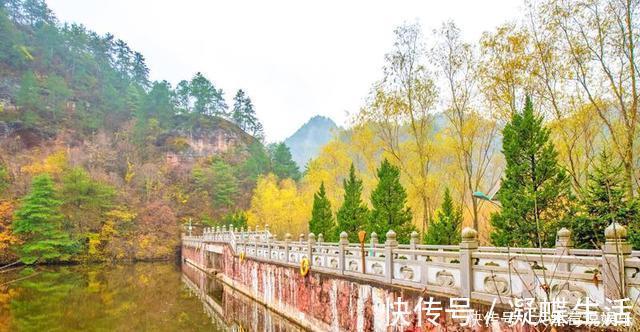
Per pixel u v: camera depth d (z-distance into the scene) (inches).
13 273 1512.1
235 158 3346.5
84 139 2847.0
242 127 4128.9
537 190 510.6
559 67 637.3
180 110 3786.9
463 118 815.7
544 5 637.3
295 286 663.1
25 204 1710.1
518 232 497.7
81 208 1956.2
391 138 895.7
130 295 1045.2
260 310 806.5
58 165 2197.3
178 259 2298.2
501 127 784.3
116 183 2367.1
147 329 681.0
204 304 920.3
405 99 857.5
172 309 860.6
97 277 1428.4
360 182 956.0
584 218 442.9
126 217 2119.8
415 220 998.4
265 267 837.8
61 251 1822.1
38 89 2859.3
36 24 3464.6
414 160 904.9
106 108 3260.3
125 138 2992.1
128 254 2087.8
